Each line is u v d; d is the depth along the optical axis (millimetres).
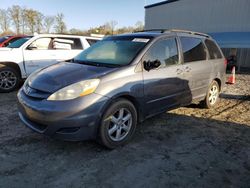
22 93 3980
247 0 18188
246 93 8172
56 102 3424
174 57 4793
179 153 3850
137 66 4070
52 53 8227
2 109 5676
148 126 4863
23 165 3398
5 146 3898
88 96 3469
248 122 5320
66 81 3619
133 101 4086
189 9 22531
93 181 3100
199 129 4820
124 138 3994
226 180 3205
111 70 3842
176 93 4809
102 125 3639
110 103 3719
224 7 19719
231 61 17109
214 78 5961
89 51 4941
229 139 4422
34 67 7918
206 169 3434
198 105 6160
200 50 5539
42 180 3094
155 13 25969
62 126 3400
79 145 3979
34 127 3688
